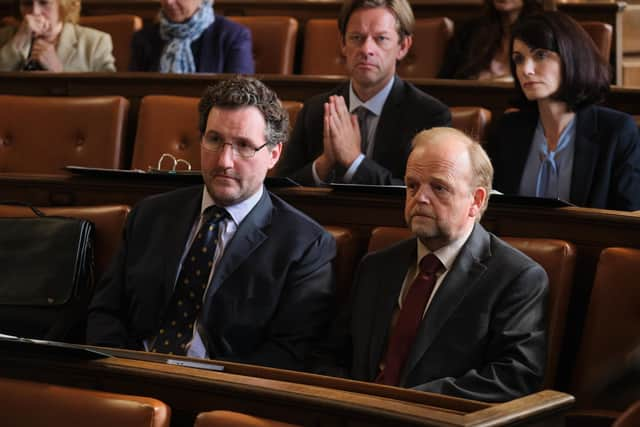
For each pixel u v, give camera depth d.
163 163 6.00
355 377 3.91
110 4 9.19
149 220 4.53
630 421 2.69
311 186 5.21
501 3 7.08
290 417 2.73
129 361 3.07
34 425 2.92
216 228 4.36
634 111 5.91
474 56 7.21
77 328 4.65
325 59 8.02
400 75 7.75
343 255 4.42
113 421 2.80
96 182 5.08
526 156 5.33
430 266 3.90
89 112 6.20
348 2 5.56
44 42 8.01
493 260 3.82
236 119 4.31
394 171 5.32
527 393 3.59
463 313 3.74
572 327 4.12
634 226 4.01
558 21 5.20
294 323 4.18
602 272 3.87
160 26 7.61
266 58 8.05
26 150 6.21
